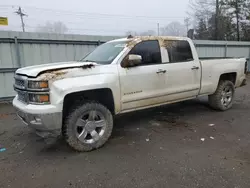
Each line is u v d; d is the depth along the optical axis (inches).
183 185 98.1
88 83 126.8
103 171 111.3
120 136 157.9
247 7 978.1
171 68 167.2
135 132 165.5
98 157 126.5
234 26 1010.7
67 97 126.8
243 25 1000.9
